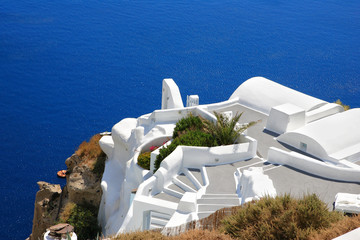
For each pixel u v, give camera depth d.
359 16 106.00
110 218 31.05
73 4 105.38
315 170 26.45
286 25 100.38
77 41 88.12
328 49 89.62
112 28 94.94
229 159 27.91
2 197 45.62
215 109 35.56
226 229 15.92
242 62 82.94
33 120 61.78
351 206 20.73
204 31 96.00
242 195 23.59
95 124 61.84
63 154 54.22
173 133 31.11
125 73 77.00
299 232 14.60
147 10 104.81
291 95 35.53
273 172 26.45
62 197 36.78
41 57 80.56
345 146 29.67
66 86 71.62
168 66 80.19
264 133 32.34
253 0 114.06
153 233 15.23
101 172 36.44
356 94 73.06
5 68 76.38
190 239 14.68
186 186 25.56
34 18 96.69
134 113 65.06
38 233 35.22
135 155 30.27
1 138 57.12
